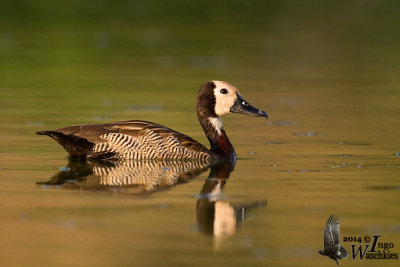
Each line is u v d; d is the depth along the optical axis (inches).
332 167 628.1
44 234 442.9
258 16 1932.8
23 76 1159.6
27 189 542.9
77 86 1091.9
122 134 648.4
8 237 436.5
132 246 425.1
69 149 642.8
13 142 722.2
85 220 469.1
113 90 1063.0
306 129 819.4
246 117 904.9
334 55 1414.9
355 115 903.1
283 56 1405.0
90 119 850.1
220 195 532.4
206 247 425.4
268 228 457.4
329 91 1080.8
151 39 1562.5
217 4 2121.1
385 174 599.2
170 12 1957.4
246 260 406.9
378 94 1054.4
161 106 944.9
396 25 1777.8
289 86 1121.4
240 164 646.5
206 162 656.4
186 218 475.2
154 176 591.5
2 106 928.3
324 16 1939.0
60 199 516.4
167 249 421.7
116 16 1847.9
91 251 416.5
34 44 1435.8
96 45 1469.0
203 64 1312.7
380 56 1407.5
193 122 846.5
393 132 793.6
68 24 1704.0
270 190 546.9
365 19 1875.0
